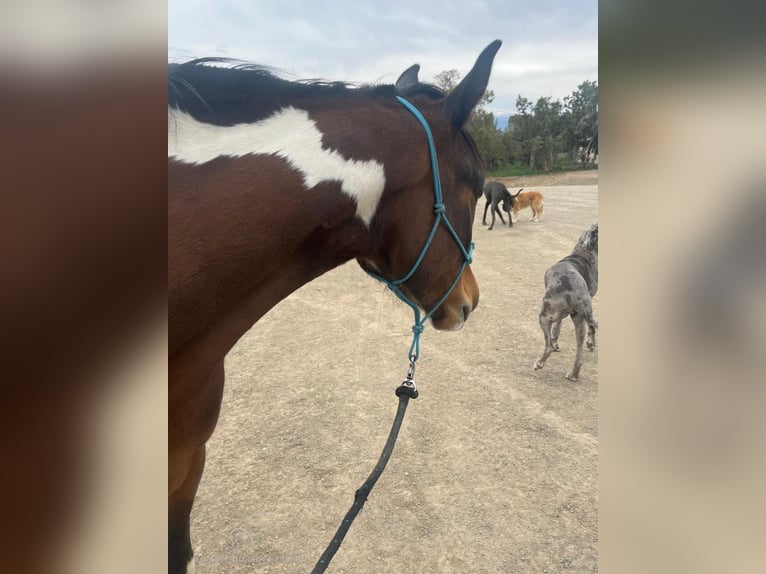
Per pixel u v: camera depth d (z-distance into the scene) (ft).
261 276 3.98
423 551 8.53
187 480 5.28
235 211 3.65
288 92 4.29
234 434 12.12
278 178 3.89
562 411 12.91
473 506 9.55
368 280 26.76
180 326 3.53
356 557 8.42
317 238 4.30
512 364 15.84
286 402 13.65
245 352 17.21
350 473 10.59
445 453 11.19
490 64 4.90
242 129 3.90
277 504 9.71
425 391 14.11
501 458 10.97
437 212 4.98
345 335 18.70
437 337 18.30
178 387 4.12
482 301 22.20
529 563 8.27
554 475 10.40
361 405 13.39
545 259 29.53
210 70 3.98
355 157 4.32
